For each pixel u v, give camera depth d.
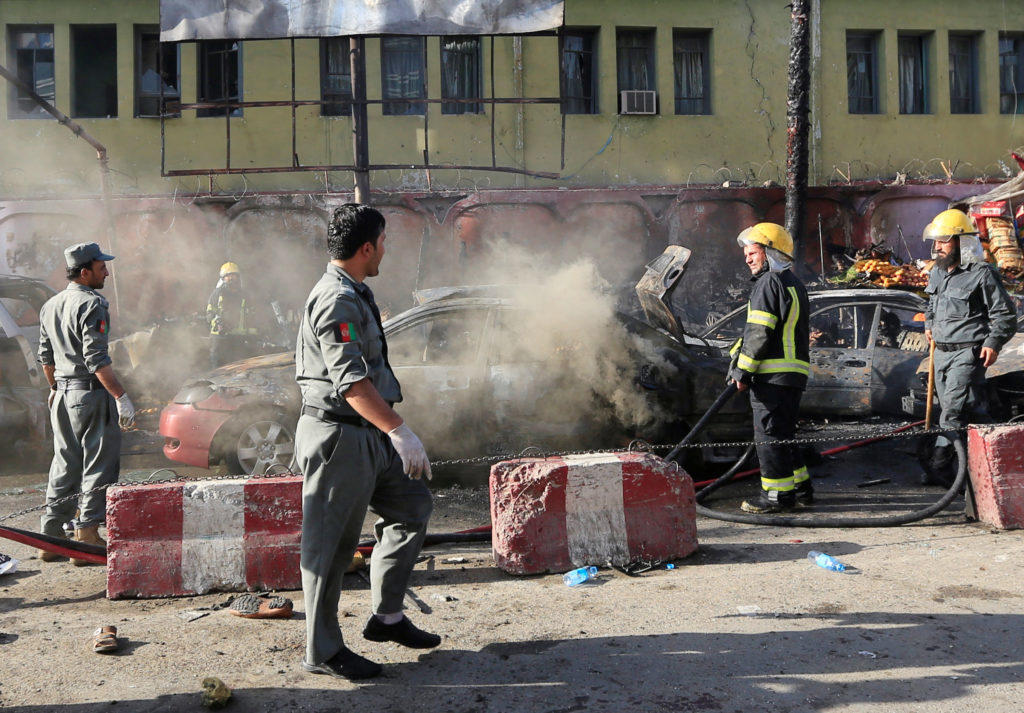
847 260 16.88
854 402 8.62
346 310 3.02
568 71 17.58
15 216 15.97
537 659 3.41
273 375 6.63
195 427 6.36
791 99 14.16
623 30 17.80
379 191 16.50
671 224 17.17
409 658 3.45
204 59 16.92
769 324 5.50
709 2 17.73
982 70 18.59
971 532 5.09
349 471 3.11
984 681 3.13
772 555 4.75
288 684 3.22
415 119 16.89
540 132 17.27
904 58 18.67
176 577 4.29
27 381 8.18
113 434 4.98
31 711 3.03
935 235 6.04
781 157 17.97
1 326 8.04
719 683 3.17
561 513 4.57
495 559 4.59
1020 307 12.37
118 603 4.21
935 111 18.44
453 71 17.14
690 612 3.88
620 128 17.53
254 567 4.34
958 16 18.42
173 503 4.34
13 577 4.67
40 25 16.73
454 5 10.45
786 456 5.71
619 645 3.53
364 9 10.40
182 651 3.55
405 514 3.39
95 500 4.89
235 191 16.47
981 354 5.92
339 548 3.19
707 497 6.32
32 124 16.45
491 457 6.37
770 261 5.62
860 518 5.36
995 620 3.69
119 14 16.64
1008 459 5.15
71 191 16.48
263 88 16.72
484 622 3.83
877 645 3.46
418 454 3.01
